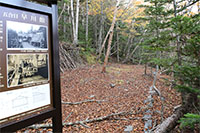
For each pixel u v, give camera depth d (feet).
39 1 5.99
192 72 9.16
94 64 43.27
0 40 4.90
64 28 46.73
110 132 12.07
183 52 11.01
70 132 11.99
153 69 45.37
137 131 12.07
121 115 15.26
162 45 12.00
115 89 24.07
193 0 10.91
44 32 6.17
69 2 48.47
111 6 50.80
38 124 12.56
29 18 5.69
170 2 13.42
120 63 60.59
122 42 69.82
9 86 5.06
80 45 47.14
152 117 14.39
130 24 50.44
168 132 10.74
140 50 59.11
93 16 60.85
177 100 19.16
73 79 27.02
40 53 5.99
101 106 17.51
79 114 15.37
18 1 5.31
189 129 11.44
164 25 12.34
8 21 5.12
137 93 22.29
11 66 5.13
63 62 32.50
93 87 24.25
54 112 6.31
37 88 5.85
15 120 5.14
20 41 5.39
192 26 8.70
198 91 8.75
